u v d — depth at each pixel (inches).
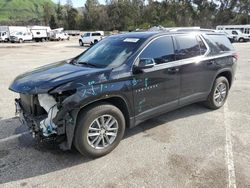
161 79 189.8
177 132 203.5
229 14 3189.0
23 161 163.6
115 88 163.0
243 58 700.0
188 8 3316.9
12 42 1755.7
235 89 338.3
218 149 177.8
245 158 166.7
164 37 198.1
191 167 157.3
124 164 160.6
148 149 177.8
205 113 243.4
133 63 174.7
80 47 1270.9
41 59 710.5
